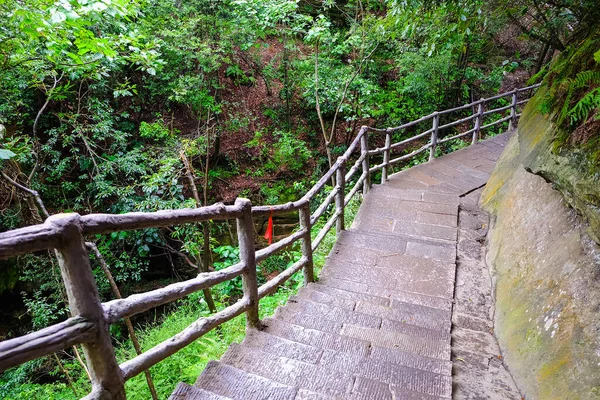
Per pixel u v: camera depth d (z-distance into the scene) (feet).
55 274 22.94
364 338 9.42
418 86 35.14
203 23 29.68
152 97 33.47
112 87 28.96
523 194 13.32
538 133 11.98
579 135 8.57
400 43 31.99
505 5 11.34
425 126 38.34
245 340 8.49
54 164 27.37
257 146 37.78
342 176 15.70
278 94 41.22
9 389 20.59
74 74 16.80
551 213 10.69
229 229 32.07
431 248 14.66
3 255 3.73
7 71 16.02
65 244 4.28
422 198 19.13
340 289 12.30
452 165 24.07
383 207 18.37
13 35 12.75
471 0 10.64
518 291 10.21
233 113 37.93
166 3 27.45
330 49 33.12
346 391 7.04
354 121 37.01
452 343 9.69
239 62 39.96
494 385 8.14
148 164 27.73
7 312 24.94
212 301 20.30
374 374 7.67
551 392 7.06
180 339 6.36
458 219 17.15
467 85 39.70
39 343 4.02
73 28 12.17
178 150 27.58
